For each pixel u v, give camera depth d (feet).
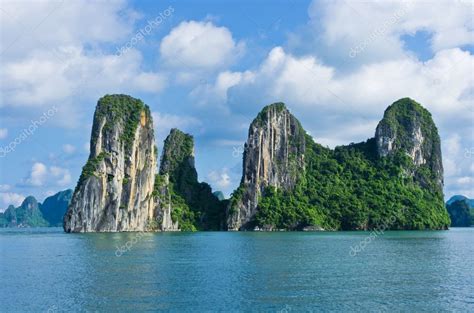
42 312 149.38
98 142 625.41
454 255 294.66
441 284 191.42
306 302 160.56
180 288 181.37
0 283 192.95
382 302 161.07
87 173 612.29
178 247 356.79
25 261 264.31
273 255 293.02
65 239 463.83
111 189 619.67
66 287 184.14
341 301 162.09
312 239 461.78
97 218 609.42
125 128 647.56
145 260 265.54
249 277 205.05
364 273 217.56
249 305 156.35
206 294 171.32
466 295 171.73
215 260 264.72
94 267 236.84
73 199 608.19
